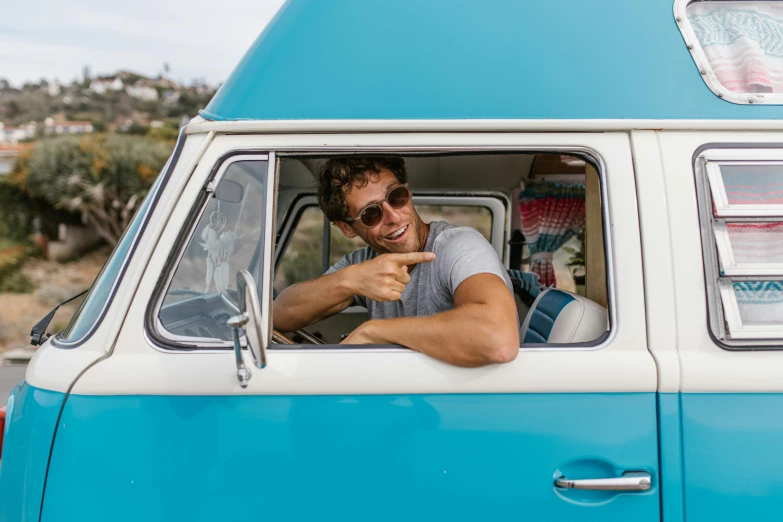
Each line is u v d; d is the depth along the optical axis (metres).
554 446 1.58
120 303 1.64
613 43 1.72
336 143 1.67
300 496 1.59
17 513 1.61
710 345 1.61
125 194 14.31
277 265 3.01
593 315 1.78
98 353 1.63
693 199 1.66
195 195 1.66
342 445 1.59
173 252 1.66
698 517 1.57
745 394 1.58
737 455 1.57
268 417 1.59
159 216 1.66
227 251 1.69
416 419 1.59
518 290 2.82
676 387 1.58
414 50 1.70
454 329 1.60
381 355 1.63
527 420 1.58
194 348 1.64
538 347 1.64
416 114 1.67
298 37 1.71
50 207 14.04
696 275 1.63
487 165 2.83
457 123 1.65
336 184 1.84
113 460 1.58
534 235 3.23
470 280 1.76
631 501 1.57
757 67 1.74
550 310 1.97
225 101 1.71
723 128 1.68
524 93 1.68
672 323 1.62
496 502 1.58
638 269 1.64
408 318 1.69
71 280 12.90
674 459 1.57
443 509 1.59
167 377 1.59
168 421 1.59
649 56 1.72
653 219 1.65
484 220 3.29
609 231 1.66
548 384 1.59
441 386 1.59
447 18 1.73
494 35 1.72
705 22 1.81
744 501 1.57
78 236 14.19
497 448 1.58
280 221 2.97
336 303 1.86
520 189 3.20
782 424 1.58
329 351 1.64
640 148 1.68
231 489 1.59
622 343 1.62
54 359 1.67
